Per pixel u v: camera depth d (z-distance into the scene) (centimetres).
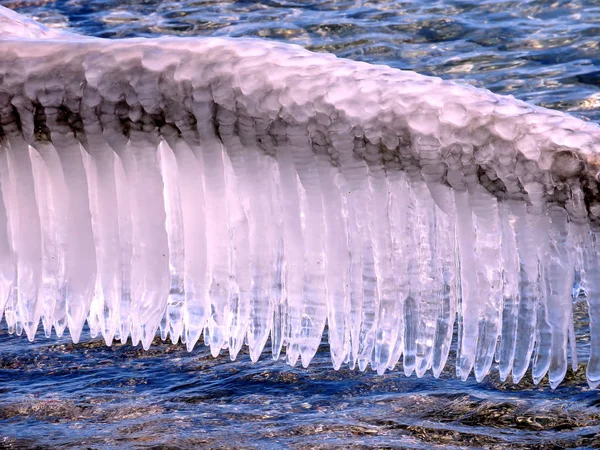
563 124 548
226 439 754
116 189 627
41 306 677
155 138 598
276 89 570
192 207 619
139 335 660
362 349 626
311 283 619
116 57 588
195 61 578
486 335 607
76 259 649
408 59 2116
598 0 2362
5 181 644
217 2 2505
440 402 819
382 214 588
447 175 563
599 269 568
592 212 551
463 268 592
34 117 604
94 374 909
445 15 2334
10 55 599
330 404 823
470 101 555
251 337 640
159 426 784
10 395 860
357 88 564
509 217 569
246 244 623
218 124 584
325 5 2455
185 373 903
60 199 648
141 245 636
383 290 611
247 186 603
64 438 764
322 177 584
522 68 2019
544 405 803
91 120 596
